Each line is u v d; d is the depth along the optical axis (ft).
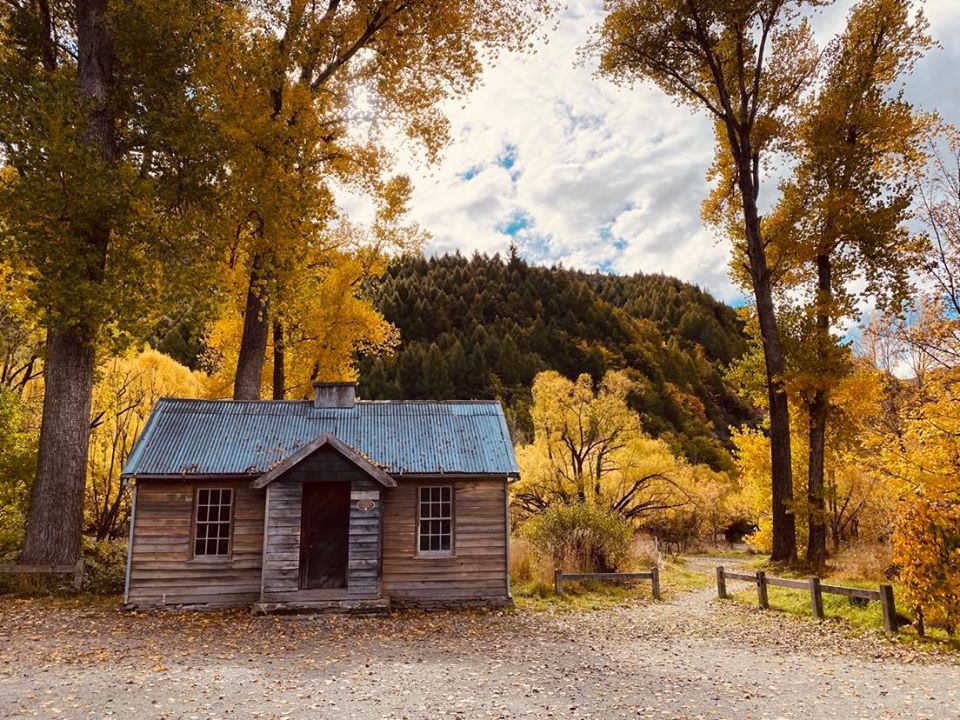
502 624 41.73
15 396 56.70
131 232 46.37
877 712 23.57
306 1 58.08
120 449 68.64
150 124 48.85
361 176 67.62
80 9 51.52
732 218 77.46
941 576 35.60
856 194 64.18
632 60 76.43
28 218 41.93
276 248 54.34
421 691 25.72
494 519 49.19
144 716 21.95
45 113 41.96
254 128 51.52
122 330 48.01
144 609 43.47
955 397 44.01
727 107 71.56
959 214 48.21
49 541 46.32
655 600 53.93
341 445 45.29
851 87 64.23
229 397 79.25
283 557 44.32
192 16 50.42
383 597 45.44
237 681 26.66
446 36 67.46
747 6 67.62
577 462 101.35
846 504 90.43
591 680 27.89
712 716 23.07
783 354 68.74
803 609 45.32
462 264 467.11
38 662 28.53
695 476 152.97
